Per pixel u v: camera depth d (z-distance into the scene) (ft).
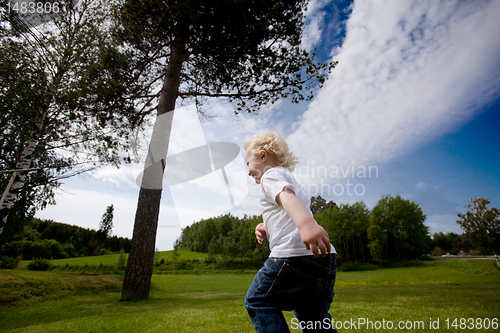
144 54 20.18
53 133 19.83
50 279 24.04
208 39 18.16
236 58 20.68
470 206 49.26
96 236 119.03
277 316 2.50
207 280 61.67
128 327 7.88
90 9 22.30
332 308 11.18
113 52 18.75
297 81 23.50
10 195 18.93
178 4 15.42
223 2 15.84
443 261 120.06
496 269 62.80
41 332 7.77
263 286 2.66
